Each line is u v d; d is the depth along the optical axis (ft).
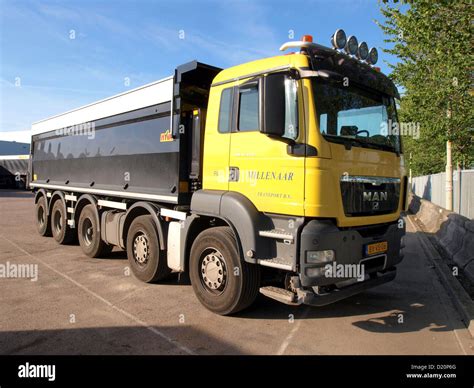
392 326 15.44
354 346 13.61
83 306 17.06
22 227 40.40
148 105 20.61
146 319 15.69
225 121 16.24
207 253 16.69
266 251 14.66
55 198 31.99
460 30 21.35
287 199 13.87
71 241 30.91
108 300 17.90
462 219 29.32
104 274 22.31
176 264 18.34
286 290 14.37
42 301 17.66
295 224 13.62
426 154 71.97
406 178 17.87
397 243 16.60
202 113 18.33
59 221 31.53
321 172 13.35
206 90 19.12
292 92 13.84
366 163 15.08
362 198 14.82
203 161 17.34
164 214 19.15
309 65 13.78
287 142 13.74
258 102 14.10
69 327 14.79
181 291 19.44
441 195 56.90
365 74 15.81
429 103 28.84
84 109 27.37
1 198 80.74
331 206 13.57
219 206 15.72
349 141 14.62
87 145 26.96
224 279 16.03
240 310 15.96
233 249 15.33
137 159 21.62
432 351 13.32
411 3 21.12
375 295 19.51
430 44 24.20
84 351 12.94
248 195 15.20
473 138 32.09
